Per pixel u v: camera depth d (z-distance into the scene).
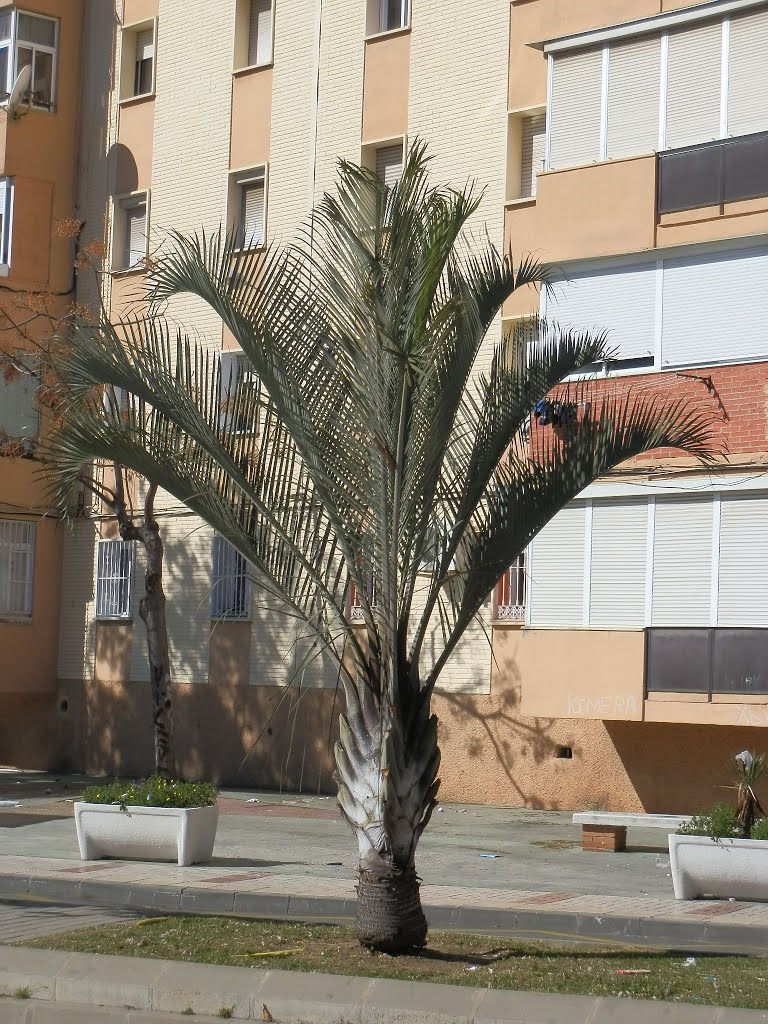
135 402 9.98
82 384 9.90
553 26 22.03
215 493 9.92
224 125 27.55
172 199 28.20
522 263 10.16
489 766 22.55
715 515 19.28
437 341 9.50
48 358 22.72
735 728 20.02
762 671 18.61
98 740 28.89
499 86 23.53
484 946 9.99
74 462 9.94
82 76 29.86
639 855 16.67
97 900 13.19
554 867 15.40
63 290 29.02
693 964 9.45
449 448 10.02
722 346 19.28
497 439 10.05
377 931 9.46
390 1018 7.99
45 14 29.42
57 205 29.27
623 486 20.05
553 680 20.48
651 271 19.98
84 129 29.69
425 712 9.59
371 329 9.34
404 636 9.57
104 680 28.88
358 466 9.52
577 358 10.32
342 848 16.81
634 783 21.00
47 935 10.45
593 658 20.12
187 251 9.95
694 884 12.75
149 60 29.22
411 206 9.32
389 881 9.50
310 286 9.62
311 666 25.34
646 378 19.78
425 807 9.65
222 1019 8.38
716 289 19.41
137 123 28.92
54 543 29.73
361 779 9.57
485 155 23.59
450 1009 7.93
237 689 26.47
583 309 20.59
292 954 9.41
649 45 20.31
